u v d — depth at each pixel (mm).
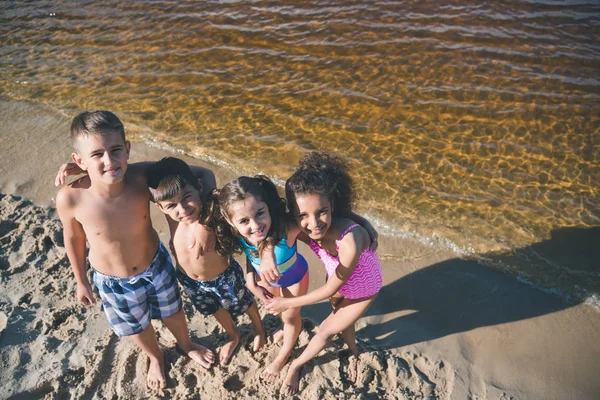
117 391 3936
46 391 3947
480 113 6992
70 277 4805
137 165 3547
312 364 4066
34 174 6156
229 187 3176
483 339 4297
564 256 5020
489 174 6059
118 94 7742
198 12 9898
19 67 8570
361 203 5664
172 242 3705
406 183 5953
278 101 7418
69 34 9555
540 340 4277
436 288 4762
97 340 4270
